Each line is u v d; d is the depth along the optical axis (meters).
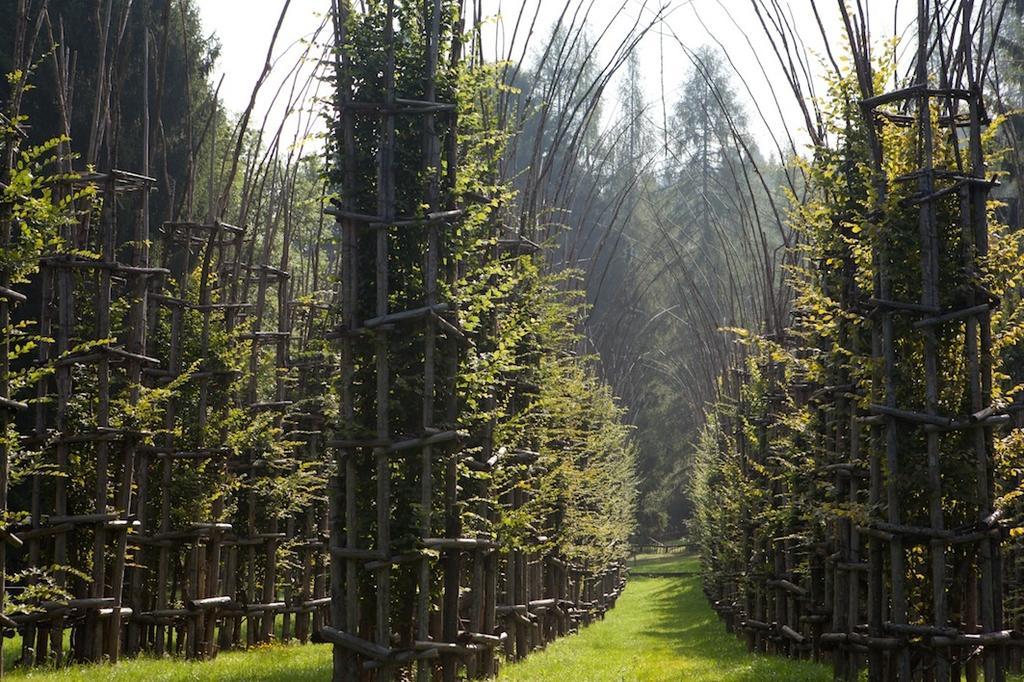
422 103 14.58
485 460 16.73
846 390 17.80
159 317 23.44
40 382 18.33
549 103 23.16
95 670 17.98
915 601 15.44
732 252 46.84
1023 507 15.83
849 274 16.97
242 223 22.92
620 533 43.38
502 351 15.16
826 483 18.39
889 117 15.67
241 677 17.94
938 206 14.56
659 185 87.00
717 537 38.06
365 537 14.61
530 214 22.89
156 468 22.34
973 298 14.11
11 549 26.67
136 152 36.62
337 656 14.69
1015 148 19.09
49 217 14.12
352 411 14.55
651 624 40.47
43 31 33.31
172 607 22.83
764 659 23.36
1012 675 19.30
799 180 51.94
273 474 24.92
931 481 13.89
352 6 14.84
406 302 14.76
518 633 23.41
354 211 14.58
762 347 24.69
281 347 26.06
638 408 77.69
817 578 21.94
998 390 14.19
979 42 15.05
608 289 74.00
